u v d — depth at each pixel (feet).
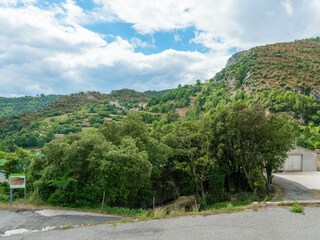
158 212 39.40
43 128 373.40
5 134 343.05
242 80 479.82
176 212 40.22
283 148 97.35
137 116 101.86
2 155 112.47
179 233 31.24
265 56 558.97
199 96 485.56
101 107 565.53
